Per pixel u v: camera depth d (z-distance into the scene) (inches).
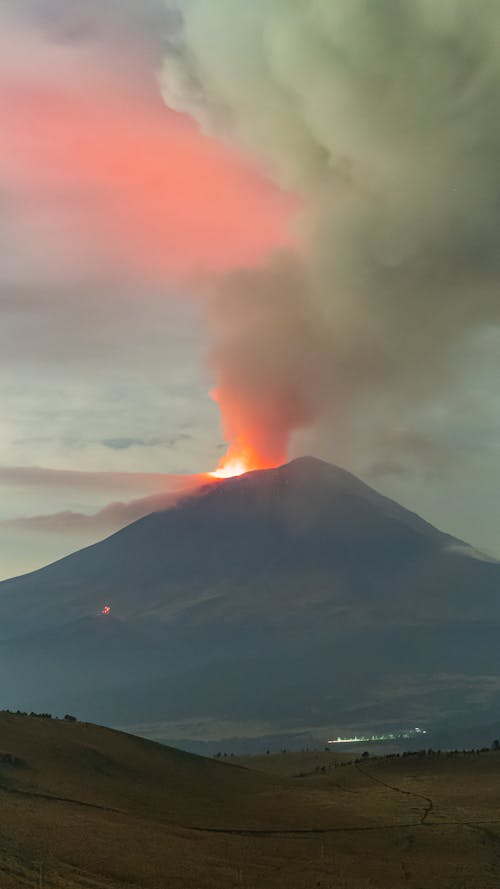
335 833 2154.3
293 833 2127.2
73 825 1759.4
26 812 1795.0
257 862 1770.4
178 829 1985.7
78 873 1422.2
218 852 1798.7
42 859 1443.2
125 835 1769.2
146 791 2375.7
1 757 2245.3
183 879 1533.0
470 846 2044.8
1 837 1519.4
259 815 2317.9
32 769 2245.3
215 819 2188.7
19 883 1267.2
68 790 2145.7
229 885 1556.3
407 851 2005.4
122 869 1510.8
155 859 1619.1
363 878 1737.2
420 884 1729.8
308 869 1760.6
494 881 1770.4
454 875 1804.9
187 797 2423.7
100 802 2112.5
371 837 2127.2
